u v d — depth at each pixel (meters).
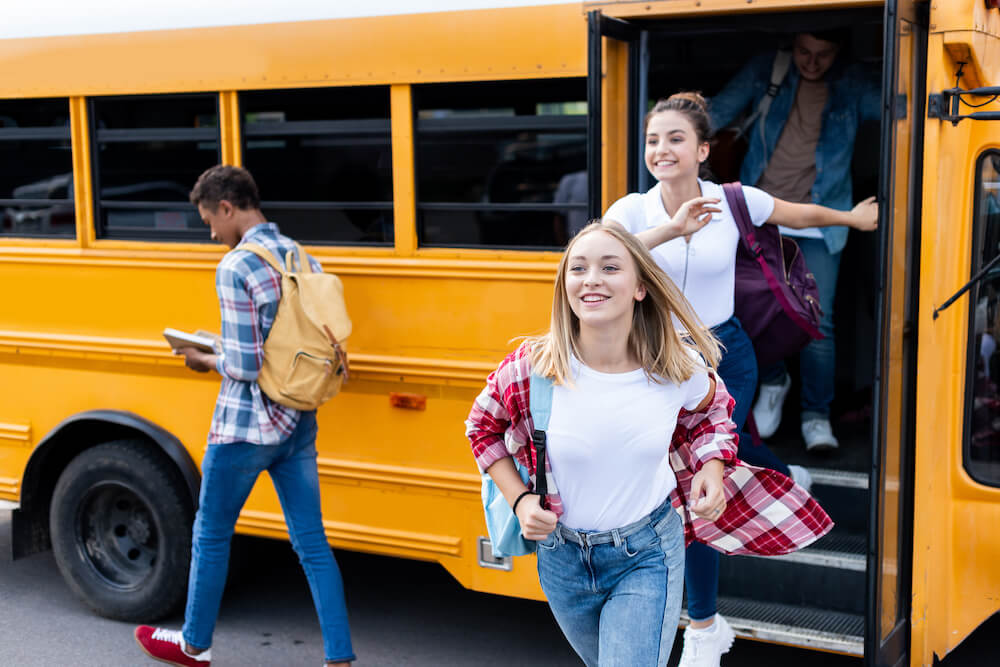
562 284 2.60
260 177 4.35
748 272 3.66
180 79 4.41
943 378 3.53
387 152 4.11
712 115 4.48
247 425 3.79
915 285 3.37
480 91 3.93
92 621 4.78
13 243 4.85
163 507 4.55
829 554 3.78
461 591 5.07
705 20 3.77
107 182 4.65
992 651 4.32
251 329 3.73
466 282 4.00
